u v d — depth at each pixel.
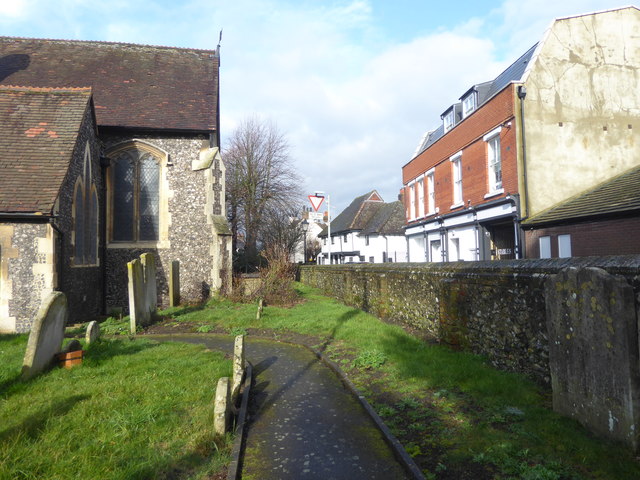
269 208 33.09
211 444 3.62
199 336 8.96
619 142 13.31
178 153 14.41
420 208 21.12
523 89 12.56
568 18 13.27
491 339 5.76
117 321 10.76
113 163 14.12
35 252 8.87
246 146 32.97
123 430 3.73
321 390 5.44
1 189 8.91
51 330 5.78
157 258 14.06
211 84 16.66
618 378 3.30
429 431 3.94
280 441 3.96
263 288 13.66
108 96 14.96
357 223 43.78
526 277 5.01
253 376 6.09
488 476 3.11
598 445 3.33
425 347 6.88
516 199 12.60
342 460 3.59
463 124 15.95
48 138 10.32
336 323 9.51
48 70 15.68
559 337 4.02
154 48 17.91
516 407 4.25
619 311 3.29
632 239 9.33
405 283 9.04
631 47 13.59
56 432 3.67
